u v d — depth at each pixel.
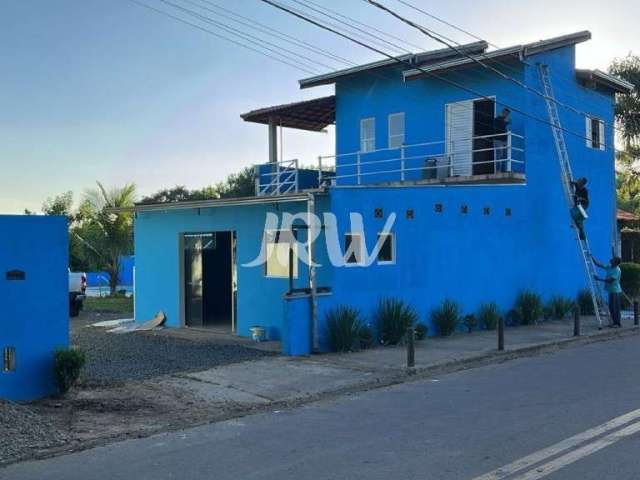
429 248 16.11
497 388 10.11
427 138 21.47
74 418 8.49
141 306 19.45
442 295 16.47
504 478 5.76
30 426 7.75
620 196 39.50
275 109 22.72
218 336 16.34
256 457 6.75
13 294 9.34
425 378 11.30
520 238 19.05
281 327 15.51
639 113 32.84
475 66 20.08
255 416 8.78
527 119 19.41
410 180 19.89
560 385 10.14
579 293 21.30
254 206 16.22
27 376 9.41
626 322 19.20
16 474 6.37
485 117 20.23
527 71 19.44
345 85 23.47
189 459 6.77
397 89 22.28
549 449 6.59
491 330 17.28
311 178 21.58
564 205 20.81
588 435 7.07
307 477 6.02
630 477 5.70
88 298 30.47
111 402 9.38
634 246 30.80
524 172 19.28
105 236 32.19
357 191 14.47
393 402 9.36
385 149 21.53
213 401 9.57
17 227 9.40
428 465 6.22
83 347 14.73
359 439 7.31
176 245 18.39
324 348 13.62
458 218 16.98
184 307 18.30
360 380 10.91
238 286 16.62
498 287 18.23
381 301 14.82
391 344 14.55
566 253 20.91
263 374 11.39
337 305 13.93
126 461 6.74
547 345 14.80
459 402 9.14
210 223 17.38
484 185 17.80
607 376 10.83
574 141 21.73
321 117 24.97
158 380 10.95
